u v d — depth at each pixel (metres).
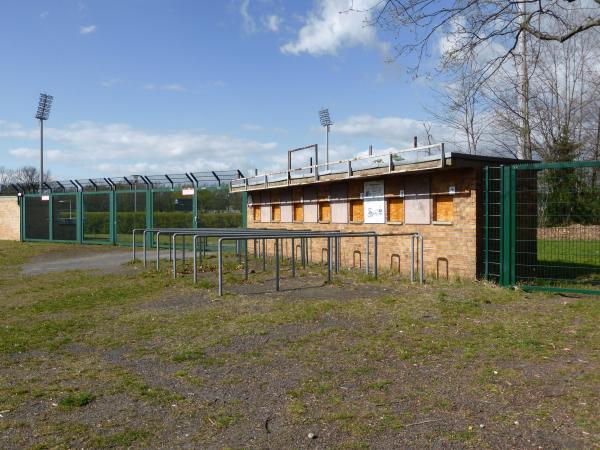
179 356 5.77
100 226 26.14
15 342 6.55
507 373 5.08
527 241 11.12
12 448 3.65
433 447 3.60
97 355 5.98
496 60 11.39
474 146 25.77
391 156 11.84
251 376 5.13
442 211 11.60
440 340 6.26
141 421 4.11
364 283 10.60
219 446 3.67
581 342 6.11
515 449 3.55
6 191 31.22
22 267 16.44
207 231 13.86
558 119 23.91
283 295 9.38
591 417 4.04
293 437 3.79
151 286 10.98
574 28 10.34
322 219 15.98
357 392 4.66
